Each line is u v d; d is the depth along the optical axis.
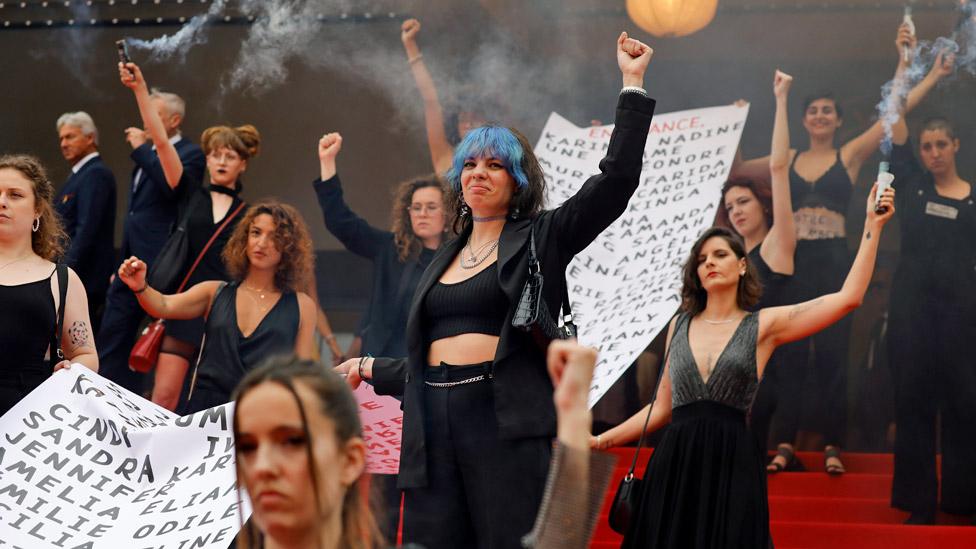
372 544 2.55
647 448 9.09
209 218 7.93
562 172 8.74
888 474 8.54
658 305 7.41
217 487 5.08
